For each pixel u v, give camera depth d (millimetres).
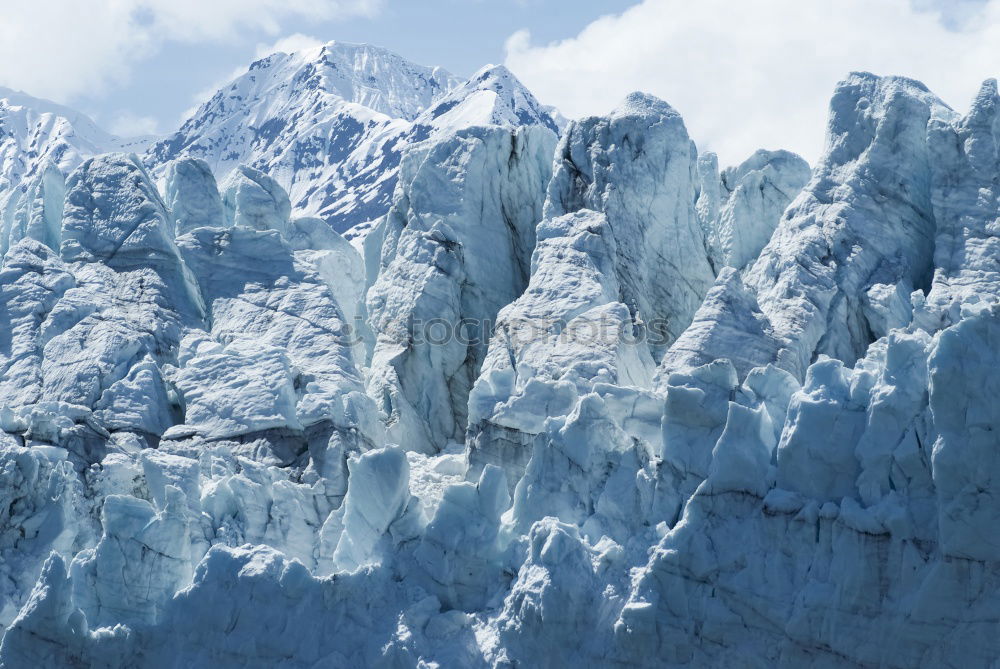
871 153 86375
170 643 66938
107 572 69812
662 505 67562
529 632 63594
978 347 56438
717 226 100938
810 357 81250
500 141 100125
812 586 59969
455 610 66312
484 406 80125
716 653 61750
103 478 79875
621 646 62562
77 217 98062
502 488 68188
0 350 89500
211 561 67125
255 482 77000
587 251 88812
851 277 83375
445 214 98312
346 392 87500
